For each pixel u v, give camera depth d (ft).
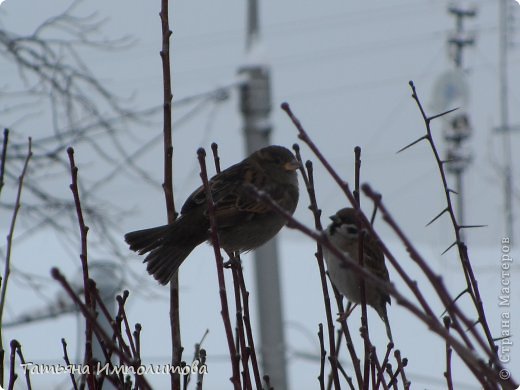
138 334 20.27
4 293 19.27
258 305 64.34
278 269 64.59
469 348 16.26
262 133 64.13
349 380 20.88
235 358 19.04
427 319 15.10
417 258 15.66
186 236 30.89
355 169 21.29
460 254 20.68
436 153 21.02
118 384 19.36
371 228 16.94
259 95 64.03
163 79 22.72
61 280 15.39
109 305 48.65
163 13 22.88
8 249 19.42
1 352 19.43
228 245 33.99
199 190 33.30
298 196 36.42
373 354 20.13
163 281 29.60
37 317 51.93
